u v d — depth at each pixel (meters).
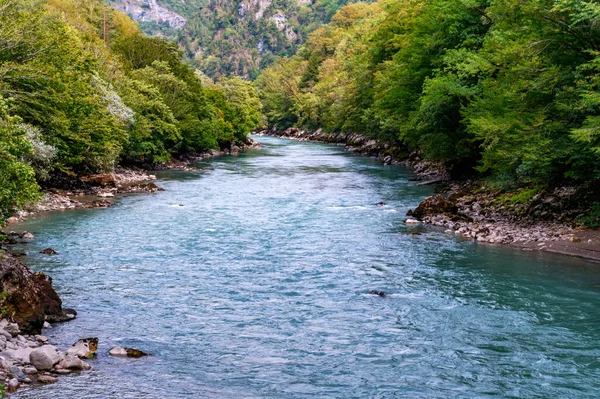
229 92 124.25
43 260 23.06
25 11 36.94
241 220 33.59
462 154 47.66
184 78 83.50
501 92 34.62
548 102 29.84
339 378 13.14
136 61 79.38
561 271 22.94
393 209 38.34
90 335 15.34
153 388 12.20
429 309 18.22
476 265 23.80
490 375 13.43
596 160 27.41
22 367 12.57
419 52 56.38
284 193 45.84
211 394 12.08
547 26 28.39
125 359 13.79
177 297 18.98
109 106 51.50
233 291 19.83
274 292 19.83
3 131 18.64
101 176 45.28
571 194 31.06
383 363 14.05
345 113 115.12
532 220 31.44
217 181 53.59
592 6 24.50
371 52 87.25
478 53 44.28
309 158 83.69
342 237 29.23
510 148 31.25
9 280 15.04
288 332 16.08
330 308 18.22
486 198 37.91
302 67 198.50
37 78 34.41
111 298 18.62
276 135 178.50
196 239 28.11
